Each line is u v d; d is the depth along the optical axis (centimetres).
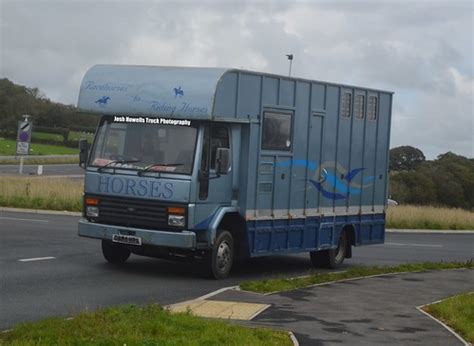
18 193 3603
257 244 1834
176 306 1314
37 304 1301
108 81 1753
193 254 1720
